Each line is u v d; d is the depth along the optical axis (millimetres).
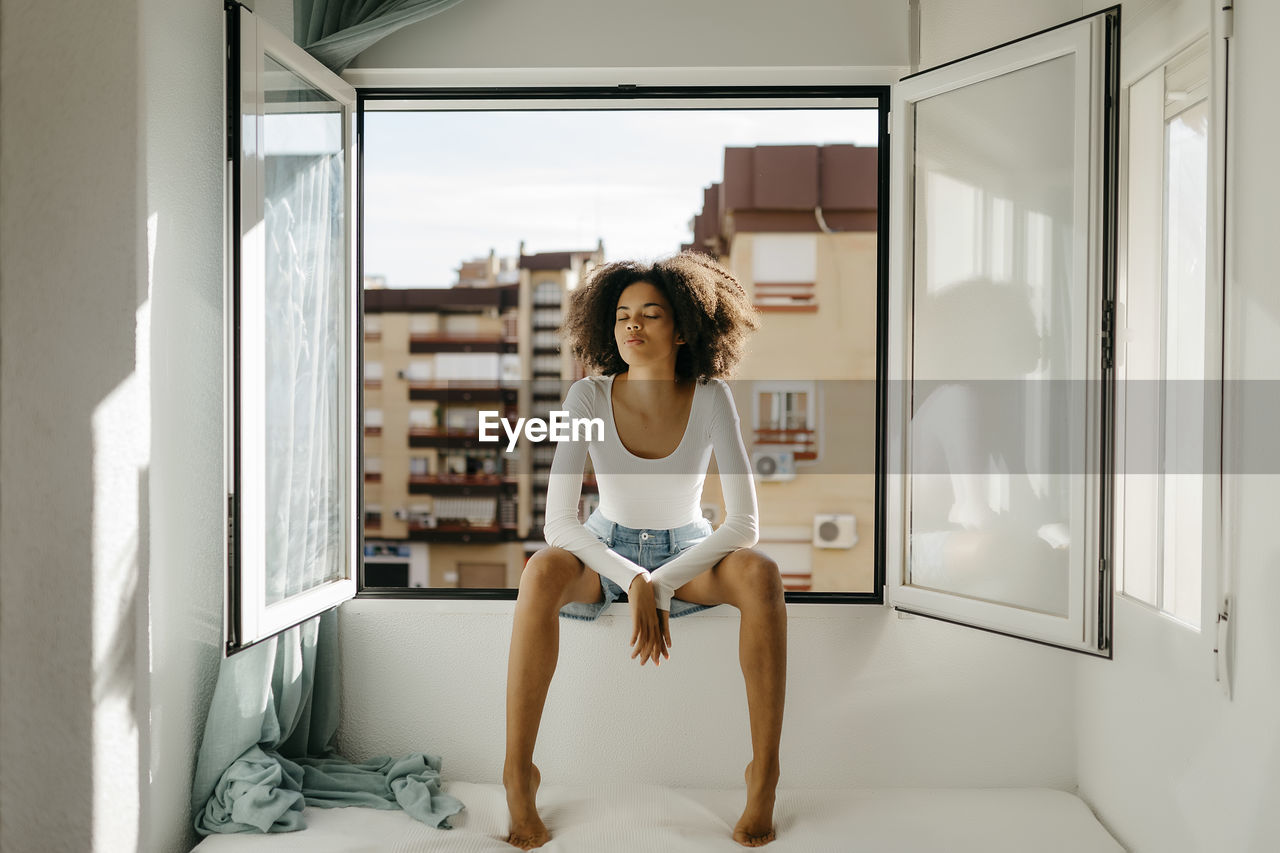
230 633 1625
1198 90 1574
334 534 2088
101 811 1478
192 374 1681
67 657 1481
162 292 1569
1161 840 1641
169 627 1622
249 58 1666
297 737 2004
